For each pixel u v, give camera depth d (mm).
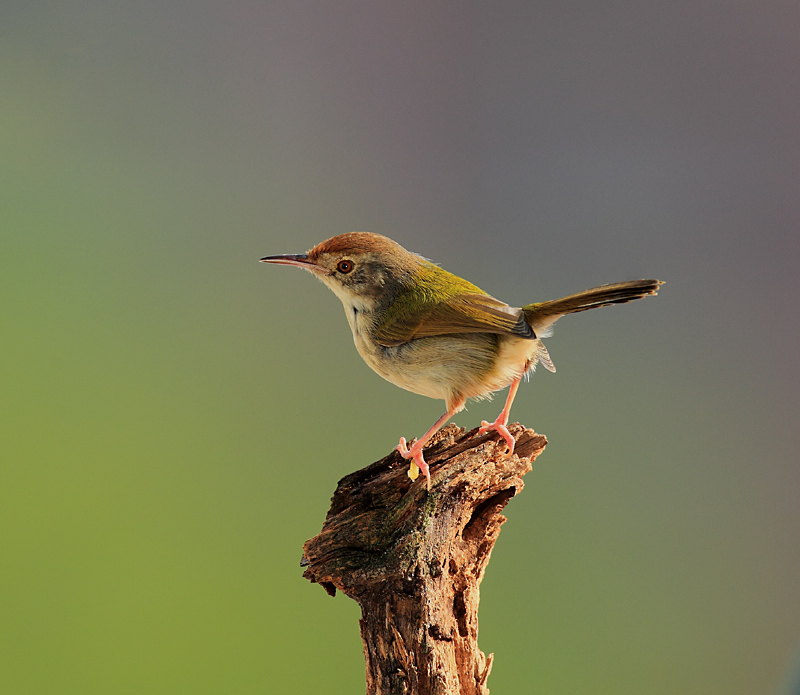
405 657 6680
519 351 8672
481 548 7305
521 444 8102
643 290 8703
